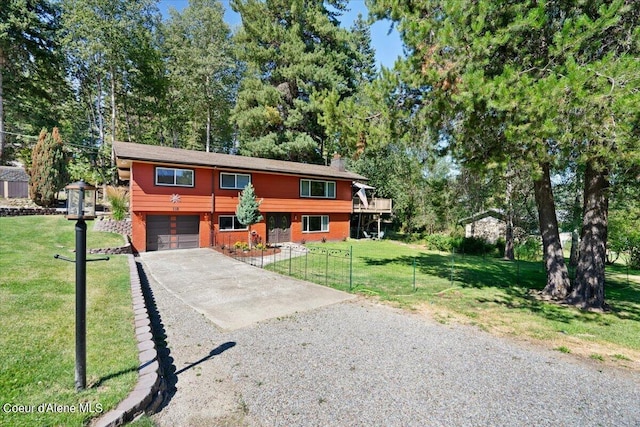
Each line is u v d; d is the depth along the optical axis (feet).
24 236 32.24
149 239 43.60
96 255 31.48
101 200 62.95
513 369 12.78
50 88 71.36
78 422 7.73
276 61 77.10
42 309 14.69
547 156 17.71
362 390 10.87
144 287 24.22
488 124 19.17
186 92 77.51
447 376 12.02
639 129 14.57
